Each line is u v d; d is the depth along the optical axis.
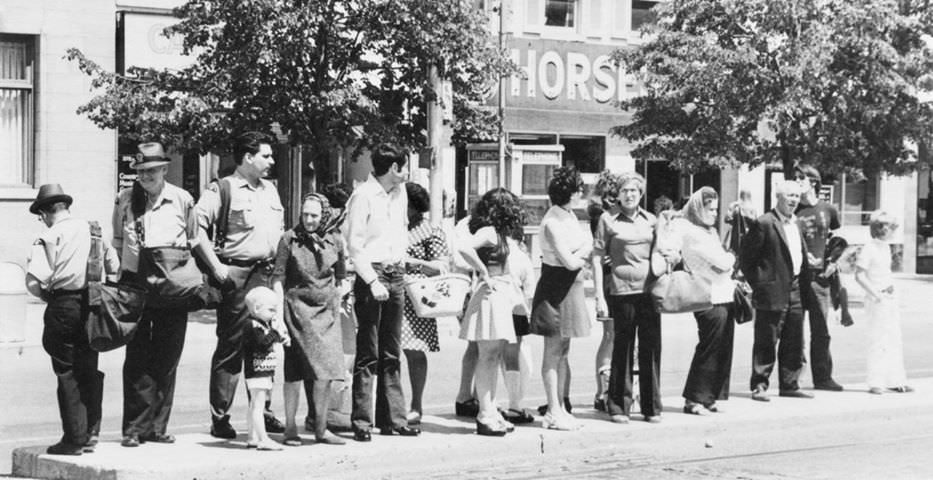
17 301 17.17
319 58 19.89
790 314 12.05
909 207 34.47
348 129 20.22
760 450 10.36
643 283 10.48
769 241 11.70
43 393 13.39
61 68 23.95
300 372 9.20
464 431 10.09
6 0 23.41
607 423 10.51
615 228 10.52
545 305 10.08
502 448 9.66
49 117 23.91
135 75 20.92
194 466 8.43
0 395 13.21
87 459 8.62
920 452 10.27
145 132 19.61
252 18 19.03
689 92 23.64
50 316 8.68
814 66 22.47
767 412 11.14
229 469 8.52
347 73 20.48
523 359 10.52
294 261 9.14
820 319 12.56
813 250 12.84
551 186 10.09
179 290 8.88
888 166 24.31
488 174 26.84
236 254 9.38
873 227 12.54
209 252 9.14
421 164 20.14
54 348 8.73
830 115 23.44
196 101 19.19
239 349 9.57
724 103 23.33
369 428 9.53
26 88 23.91
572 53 29.88
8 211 23.55
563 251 9.90
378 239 9.55
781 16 22.92
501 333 9.68
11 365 15.70
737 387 13.98
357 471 9.03
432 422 10.55
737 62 22.98
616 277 10.50
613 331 10.95
